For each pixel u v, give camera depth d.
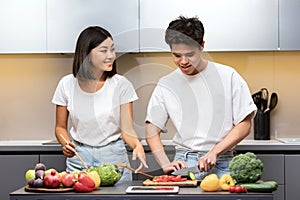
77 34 4.30
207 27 4.25
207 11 4.24
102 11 4.29
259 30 4.23
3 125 4.71
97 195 2.48
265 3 4.23
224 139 3.00
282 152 4.05
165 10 4.26
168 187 2.60
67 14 4.30
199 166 2.83
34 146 4.13
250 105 3.08
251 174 2.62
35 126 4.70
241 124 3.06
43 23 4.32
